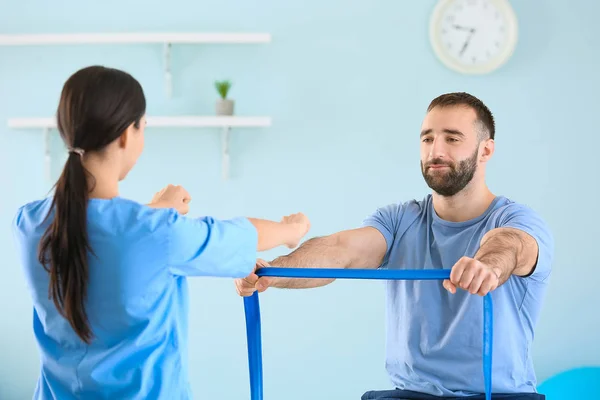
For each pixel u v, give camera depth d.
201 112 3.21
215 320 3.22
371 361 3.23
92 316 1.32
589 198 3.22
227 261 1.38
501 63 3.15
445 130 1.82
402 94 3.21
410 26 3.21
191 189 3.23
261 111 3.21
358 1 3.21
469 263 1.43
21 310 3.22
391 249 1.96
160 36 3.10
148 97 3.21
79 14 3.20
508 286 1.77
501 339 1.76
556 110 3.21
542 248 1.70
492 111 3.21
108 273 1.30
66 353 1.35
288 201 3.23
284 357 3.23
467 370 1.77
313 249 1.85
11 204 3.22
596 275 3.21
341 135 3.22
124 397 1.33
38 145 3.22
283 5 3.20
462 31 3.17
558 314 3.22
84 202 1.29
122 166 1.36
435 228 1.89
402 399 1.82
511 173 3.22
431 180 1.83
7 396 3.23
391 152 3.22
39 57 3.22
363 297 3.23
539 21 3.20
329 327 3.23
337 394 3.23
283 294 3.22
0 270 3.22
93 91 1.30
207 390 3.23
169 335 1.36
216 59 3.21
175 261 1.33
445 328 1.80
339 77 3.21
